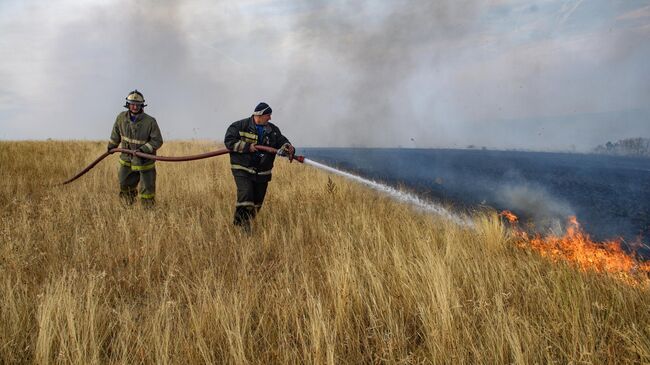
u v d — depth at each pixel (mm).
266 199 7164
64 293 3201
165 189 8133
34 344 2846
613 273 3791
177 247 4789
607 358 2627
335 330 2783
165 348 2590
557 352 2688
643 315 3023
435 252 4145
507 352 2611
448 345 2668
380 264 3965
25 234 4945
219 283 3666
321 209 6480
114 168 10469
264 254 4664
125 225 5184
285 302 3291
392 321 2994
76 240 4777
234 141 5527
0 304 3264
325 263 4043
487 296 3309
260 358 2725
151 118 6820
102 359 2738
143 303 3594
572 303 3049
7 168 10195
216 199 7176
